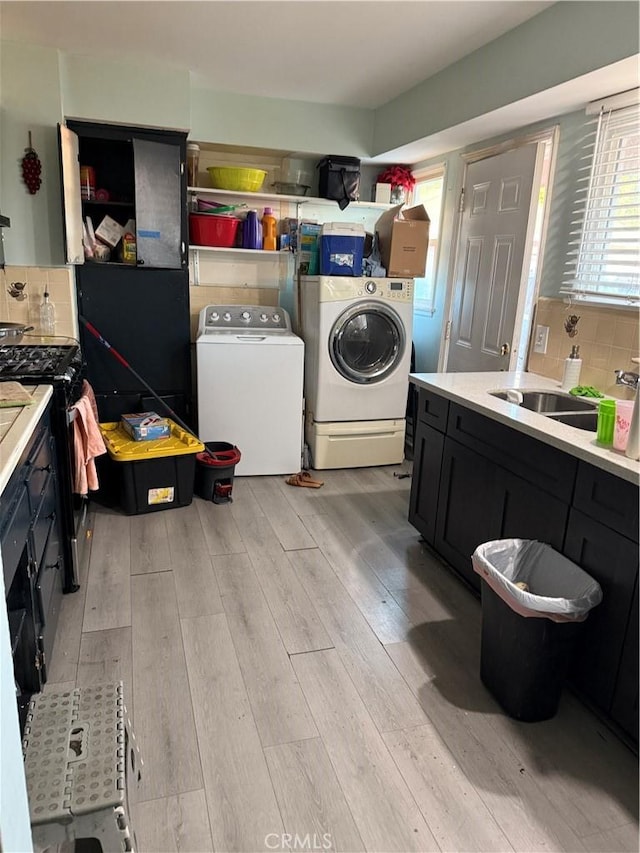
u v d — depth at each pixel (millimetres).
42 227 3264
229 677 1896
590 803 1498
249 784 1512
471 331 3600
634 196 2451
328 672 1940
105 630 2109
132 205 3553
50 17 2676
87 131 3350
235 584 2447
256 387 3568
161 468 3064
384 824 1420
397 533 2975
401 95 3643
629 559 1586
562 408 2576
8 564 1338
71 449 2262
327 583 2484
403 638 2139
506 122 3010
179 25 2723
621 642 1634
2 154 3141
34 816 1066
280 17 2584
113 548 2717
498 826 1426
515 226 3078
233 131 3803
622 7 2045
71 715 1320
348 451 3844
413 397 4410
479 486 2314
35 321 3377
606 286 2605
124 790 1146
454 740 1681
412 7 2428
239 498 3357
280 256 4316
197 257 4160
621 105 2455
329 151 4020
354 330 3682
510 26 2586
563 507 1844
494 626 1797
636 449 1610
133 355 3729
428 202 4277
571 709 1828
